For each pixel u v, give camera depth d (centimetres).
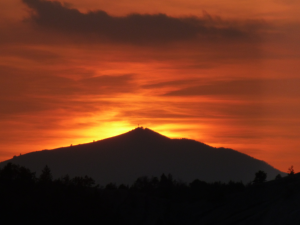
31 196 13938
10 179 15162
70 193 15112
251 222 12519
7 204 13088
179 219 14538
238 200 14325
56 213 13438
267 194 13938
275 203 12838
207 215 14175
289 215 11575
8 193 13712
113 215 14475
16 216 12800
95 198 15088
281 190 13688
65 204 14075
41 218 13025
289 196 12650
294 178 14425
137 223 14425
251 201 13950
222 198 14825
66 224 13125
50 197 14188
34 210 13238
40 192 14425
